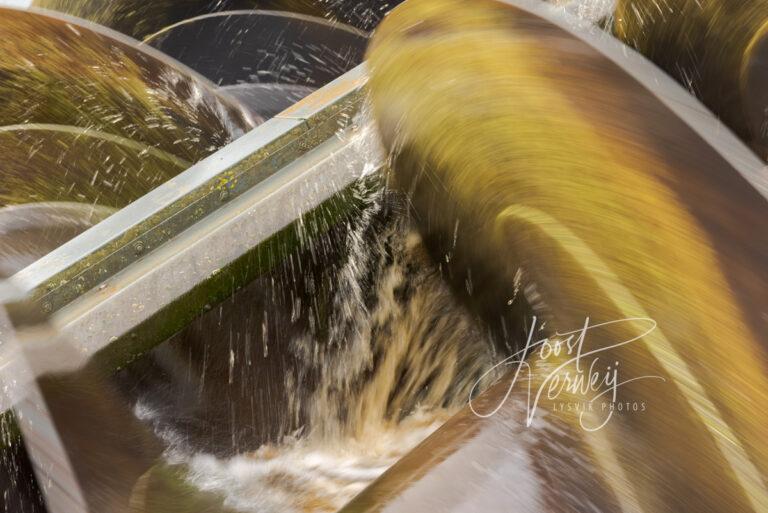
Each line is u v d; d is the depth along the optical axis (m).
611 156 3.06
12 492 3.45
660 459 2.53
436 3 3.76
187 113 6.12
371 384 4.00
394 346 3.95
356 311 4.00
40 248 5.06
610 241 2.92
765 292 2.65
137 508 3.49
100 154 5.71
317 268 3.93
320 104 3.93
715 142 3.08
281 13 7.49
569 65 3.34
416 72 3.57
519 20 3.54
